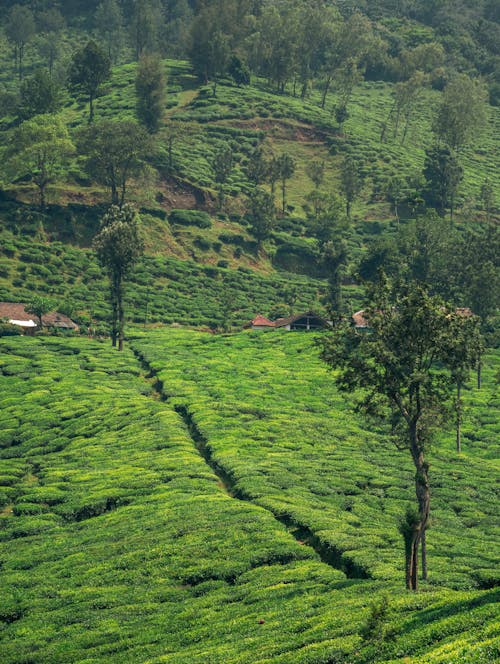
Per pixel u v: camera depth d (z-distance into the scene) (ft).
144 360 418.92
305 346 450.71
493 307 384.47
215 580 168.76
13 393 351.67
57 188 627.05
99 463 267.39
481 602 120.98
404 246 531.09
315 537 191.72
